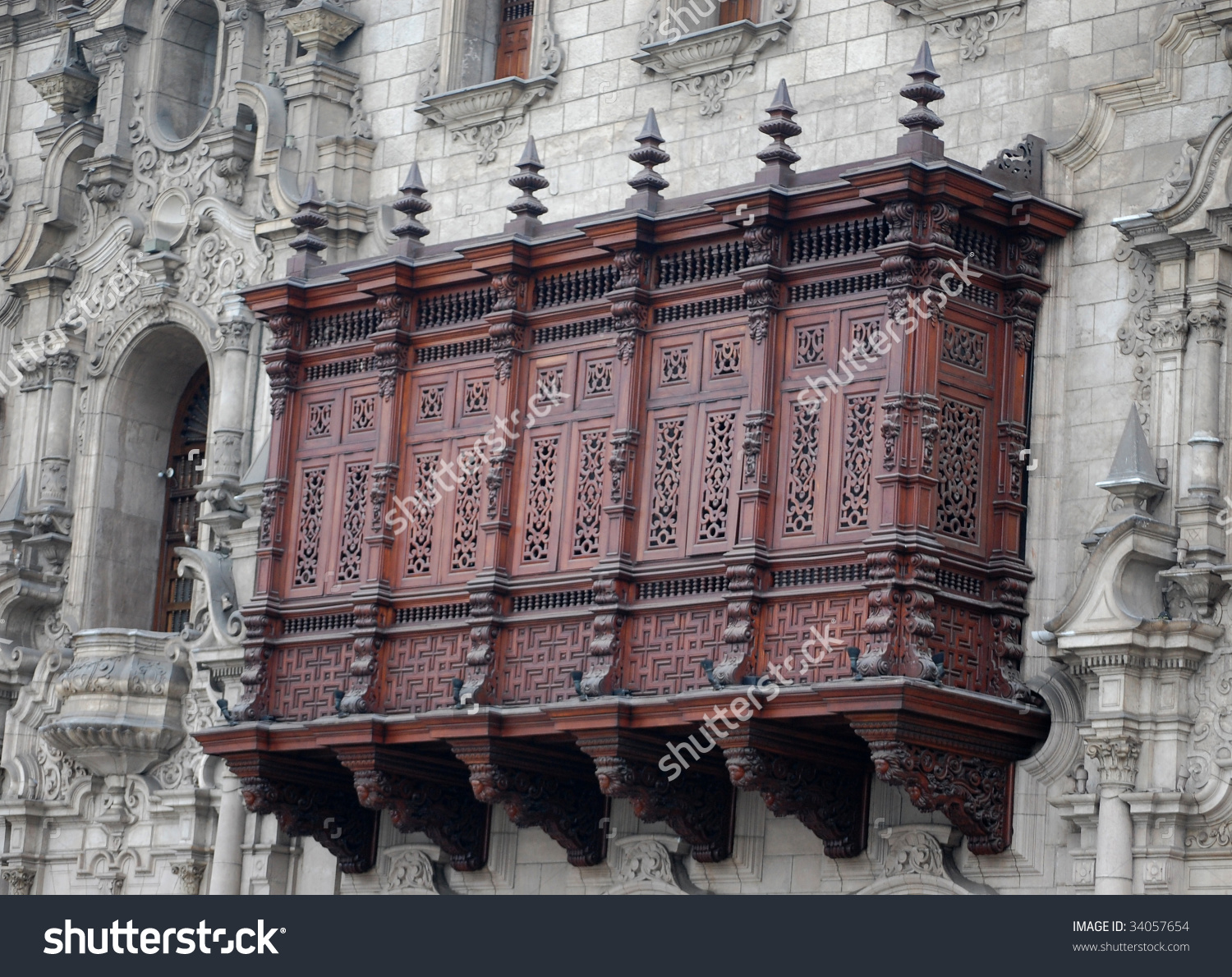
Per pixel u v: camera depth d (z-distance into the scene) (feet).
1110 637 122.31
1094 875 123.95
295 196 168.35
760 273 129.80
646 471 133.69
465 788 148.05
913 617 121.70
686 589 130.52
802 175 131.23
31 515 180.04
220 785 164.25
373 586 142.61
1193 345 127.44
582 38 159.74
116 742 167.73
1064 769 126.52
